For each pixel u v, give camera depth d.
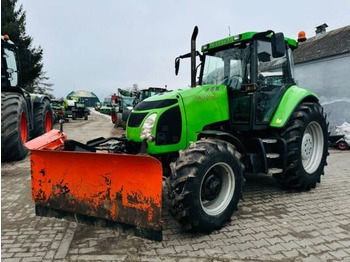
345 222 3.42
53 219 3.47
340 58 11.16
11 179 5.29
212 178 3.16
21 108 6.69
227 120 4.12
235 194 3.29
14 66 8.09
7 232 3.13
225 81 4.34
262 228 3.23
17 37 21.98
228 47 4.35
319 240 2.96
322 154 4.80
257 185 4.94
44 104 9.45
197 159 2.92
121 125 16.42
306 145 4.58
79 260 2.56
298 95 4.46
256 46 4.06
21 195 4.41
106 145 3.96
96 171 2.78
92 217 2.84
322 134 4.80
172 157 3.69
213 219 3.05
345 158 7.58
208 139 3.26
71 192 2.92
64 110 24.14
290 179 4.40
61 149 3.72
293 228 3.24
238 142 3.61
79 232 3.11
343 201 4.14
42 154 3.01
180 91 3.78
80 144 3.62
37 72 22.94
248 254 2.67
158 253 2.67
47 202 3.06
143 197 2.58
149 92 14.53
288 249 2.78
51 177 3.02
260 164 3.93
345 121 10.99
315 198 4.27
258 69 4.11
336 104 11.32
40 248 2.77
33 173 3.11
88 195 2.84
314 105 4.67
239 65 4.19
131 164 2.59
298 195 4.41
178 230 3.15
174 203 2.85
